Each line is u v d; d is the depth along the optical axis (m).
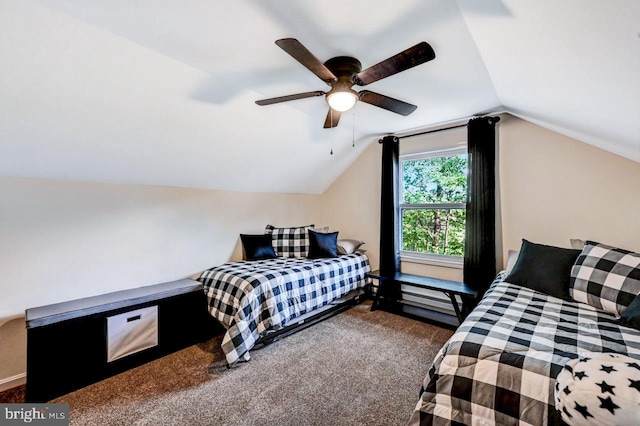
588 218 2.42
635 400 0.74
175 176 2.76
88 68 1.62
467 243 2.94
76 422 1.58
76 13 1.34
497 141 2.87
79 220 2.27
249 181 3.41
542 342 1.20
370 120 3.04
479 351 1.18
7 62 1.45
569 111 1.83
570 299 1.80
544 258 2.03
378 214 3.87
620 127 1.67
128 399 1.76
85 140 2.01
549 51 1.22
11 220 1.98
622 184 2.28
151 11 1.33
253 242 3.42
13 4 1.25
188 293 2.52
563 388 0.87
